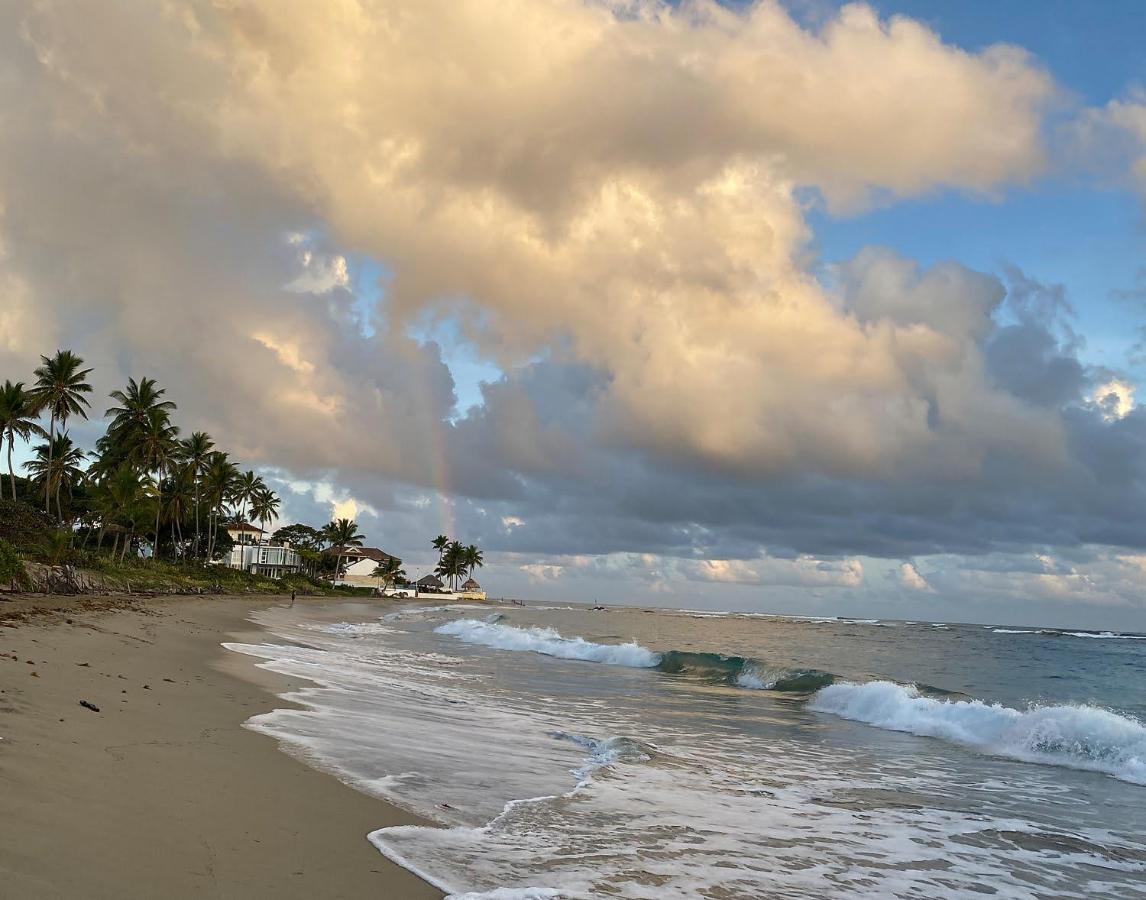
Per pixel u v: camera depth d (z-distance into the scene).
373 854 6.39
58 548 50.56
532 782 10.17
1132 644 76.31
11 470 68.38
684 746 14.75
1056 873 8.24
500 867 6.62
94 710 9.81
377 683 19.64
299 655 25.00
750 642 54.78
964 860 8.47
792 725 18.83
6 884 4.44
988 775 13.84
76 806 6.02
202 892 4.97
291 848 6.14
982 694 26.91
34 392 70.50
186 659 18.25
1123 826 10.49
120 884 4.81
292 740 10.50
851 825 9.59
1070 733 15.96
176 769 7.78
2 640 14.84
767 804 10.33
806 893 6.91
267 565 131.88
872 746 16.39
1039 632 148.62
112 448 79.44
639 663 34.53
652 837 8.13
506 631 45.09
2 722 8.10
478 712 16.52
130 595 52.25
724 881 6.96
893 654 47.12
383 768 9.71
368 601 122.44
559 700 20.38
